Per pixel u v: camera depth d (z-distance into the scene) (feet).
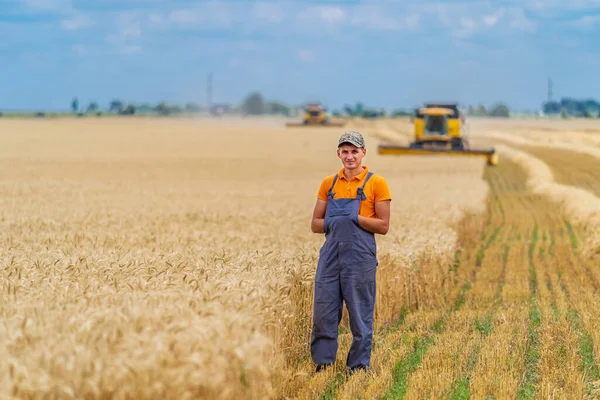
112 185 101.76
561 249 59.36
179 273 24.70
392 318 34.78
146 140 256.52
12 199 75.36
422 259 39.27
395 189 90.53
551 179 126.11
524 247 60.44
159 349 15.35
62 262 27.50
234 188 100.53
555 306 38.04
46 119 523.29
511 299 40.19
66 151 198.08
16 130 318.04
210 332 16.38
